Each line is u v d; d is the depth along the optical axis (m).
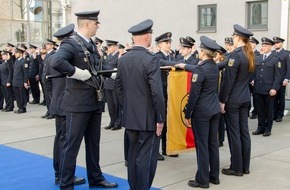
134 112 4.20
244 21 11.57
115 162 6.09
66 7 16.03
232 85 5.08
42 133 8.34
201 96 4.80
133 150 4.34
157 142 4.31
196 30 12.52
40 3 17.34
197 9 12.47
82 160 6.17
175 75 5.83
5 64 11.41
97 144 4.91
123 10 14.29
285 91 10.12
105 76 4.77
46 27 17.41
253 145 7.03
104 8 14.87
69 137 4.50
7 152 6.78
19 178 5.40
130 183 4.39
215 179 5.01
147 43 4.24
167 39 6.23
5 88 11.50
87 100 4.47
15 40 17.27
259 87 7.75
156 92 4.04
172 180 5.22
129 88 4.22
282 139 7.48
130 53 4.25
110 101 8.46
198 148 4.90
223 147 6.90
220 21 12.02
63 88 4.89
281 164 5.89
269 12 11.08
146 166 4.23
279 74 7.62
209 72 4.74
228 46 7.32
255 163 5.95
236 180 5.19
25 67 11.05
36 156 6.50
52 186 5.07
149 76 4.08
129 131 4.31
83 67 4.40
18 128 8.93
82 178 5.16
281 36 10.66
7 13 17.33
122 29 14.38
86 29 4.50
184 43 6.73
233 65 5.04
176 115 5.94
